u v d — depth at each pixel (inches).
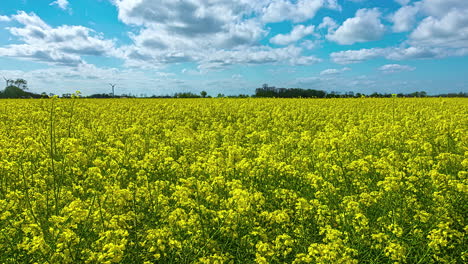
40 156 341.4
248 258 190.9
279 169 293.6
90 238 190.5
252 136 483.5
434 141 411.8
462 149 366.9
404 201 224.1
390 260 181.8
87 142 437.7
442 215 201.6
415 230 193.6
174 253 189.3
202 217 215.5
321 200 261.6
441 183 230.7
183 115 801.6
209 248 191.2
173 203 250.7
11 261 182.2
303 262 180.1
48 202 230.5
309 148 399.2
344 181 283.9
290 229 218.1
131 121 667.4
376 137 402.6
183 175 305.1
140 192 237.6
